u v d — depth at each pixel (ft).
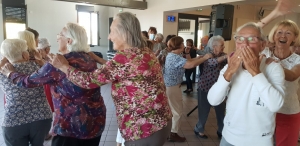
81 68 4.32
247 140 3.95
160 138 3.95
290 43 5.11
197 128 9.81
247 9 23.03
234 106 4.06
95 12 25.94
